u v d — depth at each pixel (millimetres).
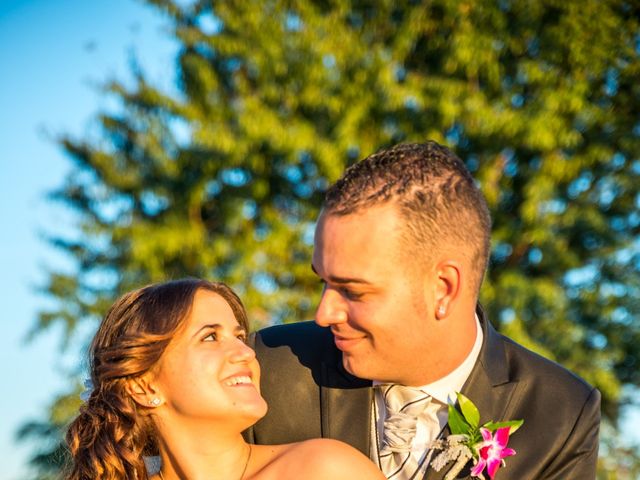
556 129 10102
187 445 2562
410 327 2355
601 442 10695
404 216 2312
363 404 2633
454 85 10305
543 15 10742
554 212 10438
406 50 10766
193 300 2594
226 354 2518
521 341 9672
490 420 2516
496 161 10633
